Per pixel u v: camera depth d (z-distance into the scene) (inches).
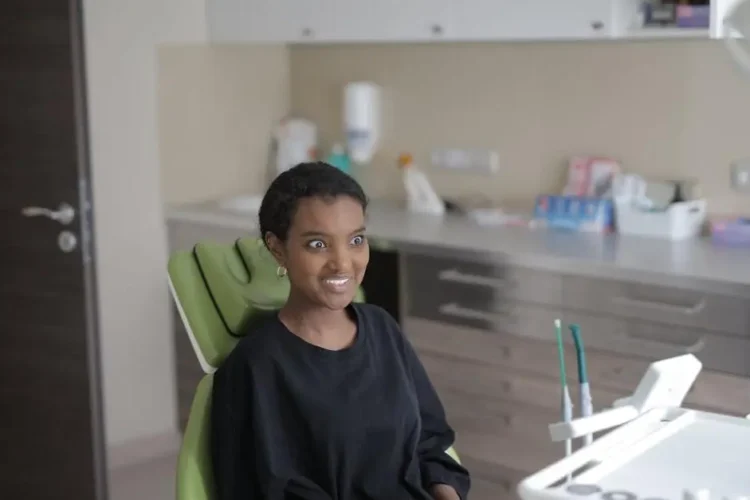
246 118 149.0
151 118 135.2
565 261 102.1
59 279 115.7
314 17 130.1
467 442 114.0
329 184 62.8
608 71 121.8
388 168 145.1
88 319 115.2
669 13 107.7
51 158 113.1
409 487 64.2
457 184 138.4
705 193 115.9
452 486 66.7
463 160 136.6
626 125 121.2
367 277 118.7
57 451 120.8
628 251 106.0
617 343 100.2
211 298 69.4
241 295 69.3
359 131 142.6
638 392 61.5
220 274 69.3
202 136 142.6
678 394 62.7
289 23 132.6
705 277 93.0
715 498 49.1
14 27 112.7
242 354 63.0
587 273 100.9
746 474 52.6
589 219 117.9
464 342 112.0
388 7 123.1
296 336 63.6
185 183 140.9
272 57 151.6
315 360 63.0
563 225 119.7
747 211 112.8
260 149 151.9
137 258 135.6
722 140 113.6
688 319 95.0
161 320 138.7
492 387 110.6
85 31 126.0
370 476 63.0
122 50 131.4
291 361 62.7
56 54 110.7
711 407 95.0
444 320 113.2
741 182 112.6
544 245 109.6
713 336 93.7
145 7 133.3
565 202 120.1
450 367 114.0
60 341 117.3
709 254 104.1
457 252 110.5
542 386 106.4
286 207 62.8
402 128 142.7
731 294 91.8
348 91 142.4
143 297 136.7
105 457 120.0
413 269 115.0
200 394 64.4
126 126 132.9
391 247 116.2
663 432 57.7
